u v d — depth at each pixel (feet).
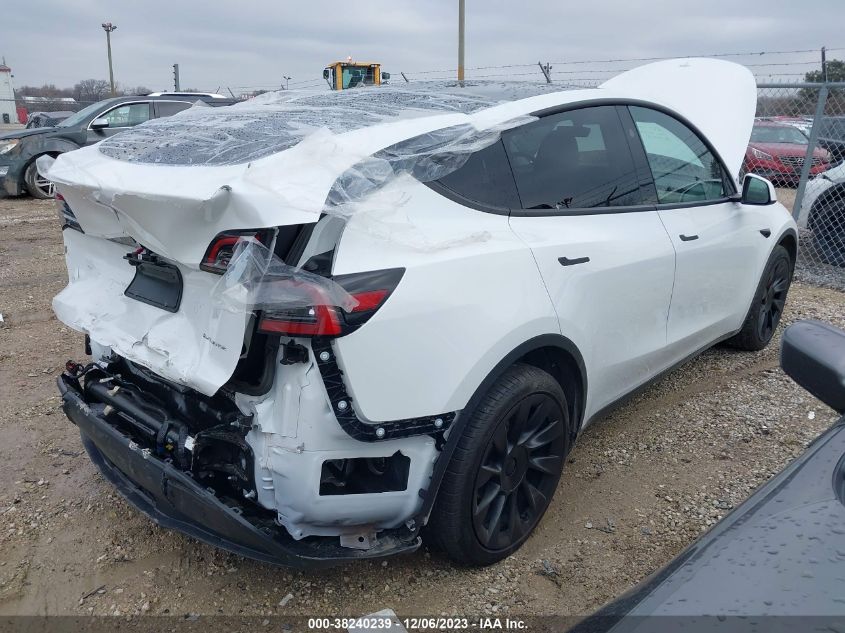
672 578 4.33
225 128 8.59
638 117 11.19
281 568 8.87
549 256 8.65
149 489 7.92
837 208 23.68
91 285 8.98
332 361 6.71
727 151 15.06
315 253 6.72
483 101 9.31
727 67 16.12
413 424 7.32
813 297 21.02
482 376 7.72
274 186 6.49
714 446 11.91
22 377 14.57
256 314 6.60
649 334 10.99
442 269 7.36
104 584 8.61
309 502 7.03
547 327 8.48
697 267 11.80
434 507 7.94
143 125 10.11
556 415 8.96
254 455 7.15
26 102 85.51
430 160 7.79
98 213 7.91
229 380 7.11
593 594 8.40
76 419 8.95
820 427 12.53
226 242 6.63
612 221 10.02
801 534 4.44
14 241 27.91
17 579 8.69
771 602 3.94
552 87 10.57
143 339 7.64
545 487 9.21
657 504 10.21
